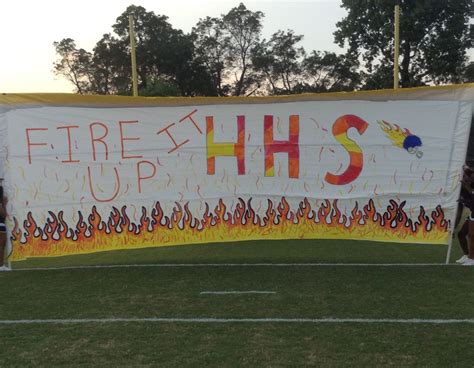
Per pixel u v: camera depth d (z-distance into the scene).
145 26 56.47
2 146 7.60
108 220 7.83
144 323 5.16
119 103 7.78
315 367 4.01
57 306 5.83
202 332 4.86
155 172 7.84
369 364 4.05
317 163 7.81
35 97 7.66
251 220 7.89
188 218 7.88
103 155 7.79
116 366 4.09
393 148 7.68
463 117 7.51
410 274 7.03
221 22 61.44
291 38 62.03
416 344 4.45
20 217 7.68
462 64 36.34
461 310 5.39
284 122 7.80
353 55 36.28
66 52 61.62
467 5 33.53
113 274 7.44
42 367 4.11
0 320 5.35
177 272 7.48
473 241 7.46
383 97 7.66
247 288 6.48
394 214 7.71
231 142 7.84
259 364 4.08
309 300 5.87
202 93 62.19
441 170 7.59
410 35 33.34
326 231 7.84
